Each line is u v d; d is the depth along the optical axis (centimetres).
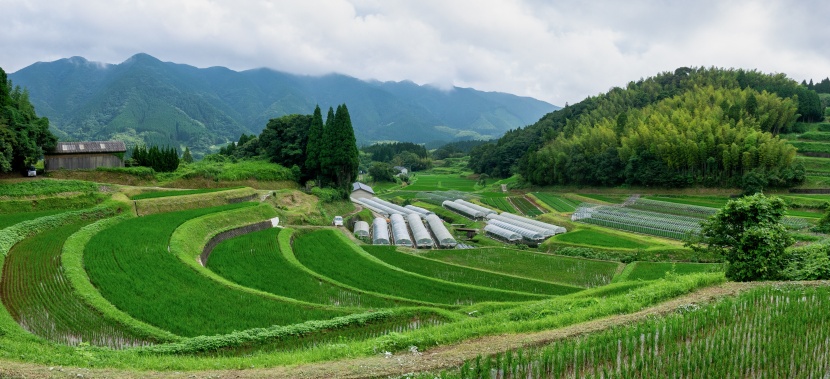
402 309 2678
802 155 10462
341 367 1586
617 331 1775
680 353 1562
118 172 6375
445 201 10662
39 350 1755
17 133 5200
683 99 13638
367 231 6731
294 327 2342
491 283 4119
